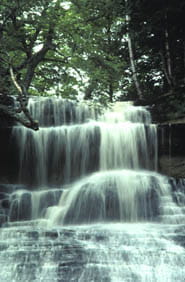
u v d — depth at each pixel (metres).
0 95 14.66
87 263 7.57
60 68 15.50
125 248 7.93
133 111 17.39
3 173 14.84
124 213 11.59
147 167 15.47
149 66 22.16
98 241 8.29
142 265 7.58
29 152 15.06
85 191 11.64
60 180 15.01
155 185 12.17
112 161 15.36
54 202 11.62
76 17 15.41
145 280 7.35
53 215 11.16
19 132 15.05
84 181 13.59
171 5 17.31
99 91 14.56
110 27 23.61
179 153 15.37
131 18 19.30
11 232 8.74
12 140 14.98
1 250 7.88
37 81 18.59
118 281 7.34
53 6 14.20
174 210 11.52
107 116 17.42
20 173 14.95
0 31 13.66
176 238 8.40
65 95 17.03
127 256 7.72
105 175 12.68
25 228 9.38
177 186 12.46
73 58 15.09
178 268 7.59
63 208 11.35
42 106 16.53
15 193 11.88
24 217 11.52
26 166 14.99
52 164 15.12
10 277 7.38
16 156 15.00
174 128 15.47
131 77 23.62
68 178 15.05
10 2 13.19
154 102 17.75
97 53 15.04
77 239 8.41
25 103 11.60
